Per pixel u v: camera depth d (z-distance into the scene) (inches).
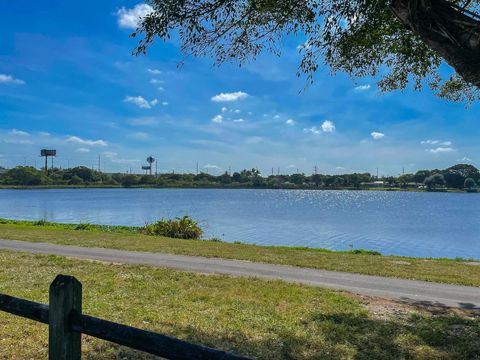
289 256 561.3
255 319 261.7
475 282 416.5
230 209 2507.4
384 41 249.3
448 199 4638.3
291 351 210.8
